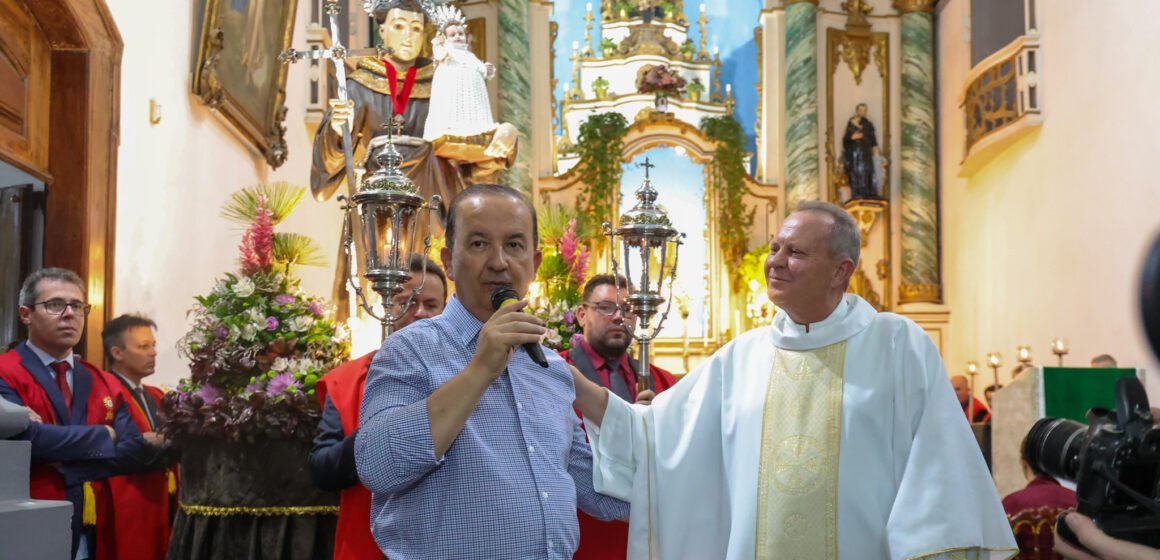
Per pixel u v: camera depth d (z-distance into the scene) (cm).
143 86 646
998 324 1268
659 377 477
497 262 233
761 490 283
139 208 639
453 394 209
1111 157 959
